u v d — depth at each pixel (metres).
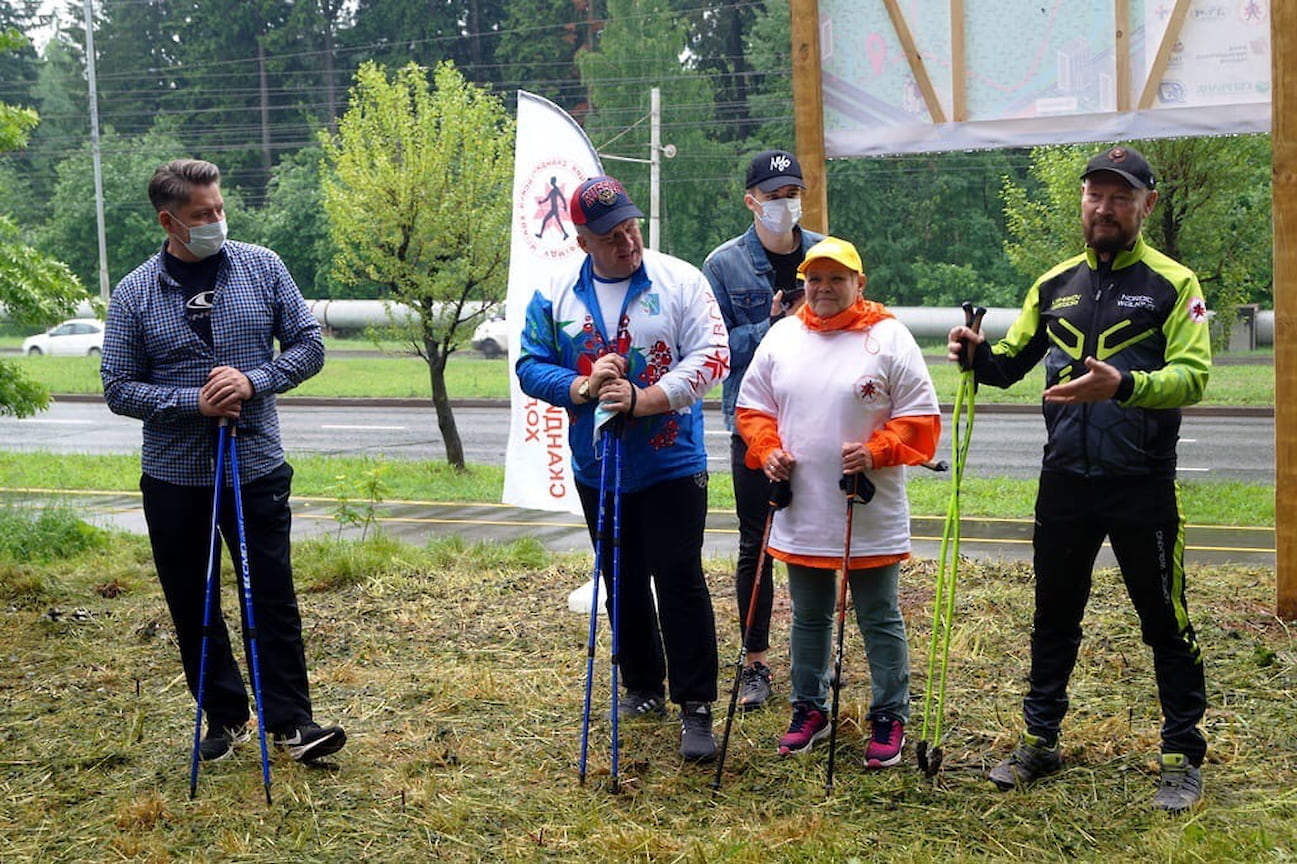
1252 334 31.75
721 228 47.06
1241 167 15.22
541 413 6.46
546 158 6.36
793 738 4.58
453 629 6.46
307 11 56.53
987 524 10.44
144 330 4.48
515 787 4.41
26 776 4.61
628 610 4.88
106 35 64.19
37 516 9.66
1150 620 4.11
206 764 4.64
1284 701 4.97
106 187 52.25
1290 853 3.69
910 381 4.27
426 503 12.49
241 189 56.34
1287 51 5.61
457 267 14.37
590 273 4.61
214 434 4.48
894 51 6.36
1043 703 4.28
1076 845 3.85
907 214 46.50
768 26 50.06
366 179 14.29
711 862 3.78
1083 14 6.12
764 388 4.54
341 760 4.67
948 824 4.01
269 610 4.54
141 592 7.54
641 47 46.66
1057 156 16.67
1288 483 5.95
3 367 8.79
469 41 56.28
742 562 5.17
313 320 4.68
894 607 4.45
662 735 4.83
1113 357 4.00
